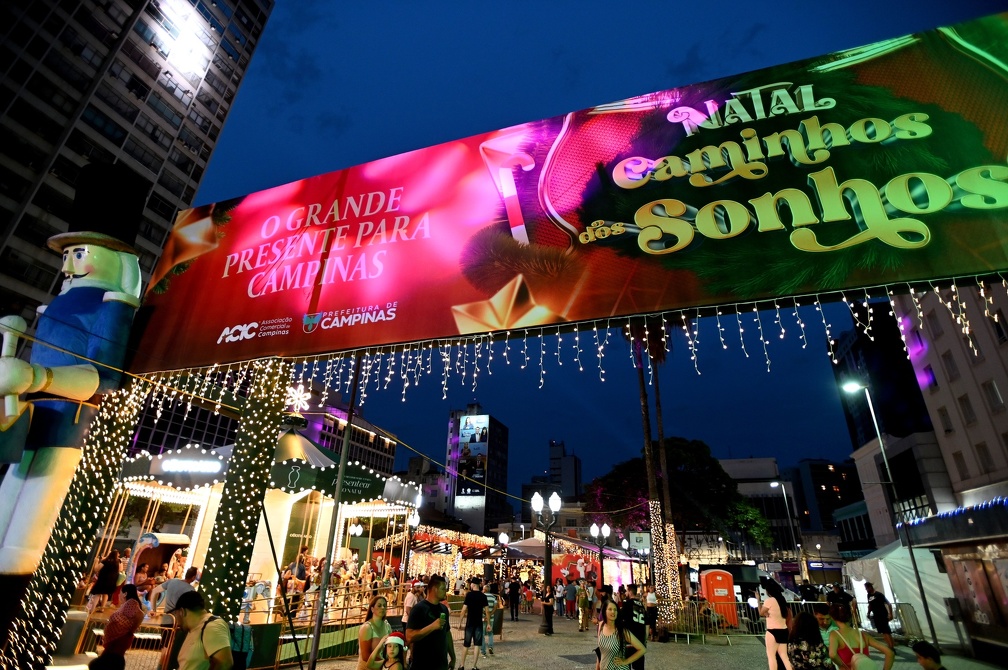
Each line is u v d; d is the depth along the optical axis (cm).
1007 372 2469
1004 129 635
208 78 6200
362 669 641
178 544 1619
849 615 637
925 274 603
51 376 877
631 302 715
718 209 723
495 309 788
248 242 1050
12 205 4362
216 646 443
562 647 1465
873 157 678
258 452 851
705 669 1185
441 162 947
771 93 764
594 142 838
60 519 874
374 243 933
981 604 1369
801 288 645
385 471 8669
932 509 2956
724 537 4316
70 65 4884
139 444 5122
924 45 715
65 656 984
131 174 1091
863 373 4438
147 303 1059
